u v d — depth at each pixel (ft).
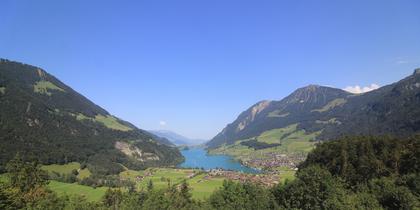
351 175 391.45
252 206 358.84
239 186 392.27
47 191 381.40
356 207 290.56
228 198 386.93
